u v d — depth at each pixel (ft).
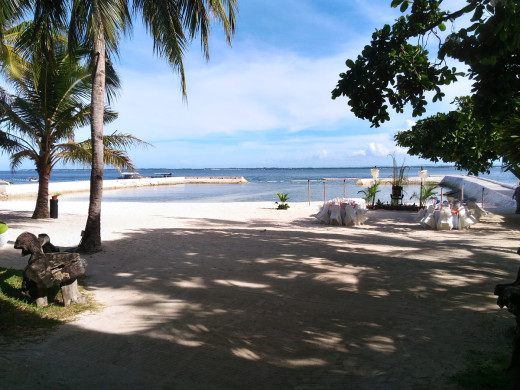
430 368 9.64
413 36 17.71
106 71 38.09
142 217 50.47
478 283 17.75
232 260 23.59
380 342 11.46
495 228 40.01
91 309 14.51
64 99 43.09
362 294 16.43
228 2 28.17
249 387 8.90
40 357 10.17
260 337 11.94
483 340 11.30
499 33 13.38
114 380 9.12
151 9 27.40
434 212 40.19
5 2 24.57
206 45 29.55
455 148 38.01
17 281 17.20
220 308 14.78
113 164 45.34
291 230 38.73
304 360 10.36
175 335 12.05
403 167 63.21
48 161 46.96
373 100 18.66
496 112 17.42
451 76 17.43
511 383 8.31
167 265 22.31
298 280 18.81
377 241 31.60
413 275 19.38
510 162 19.11
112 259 24.04
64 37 39.37
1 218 46.39
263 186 189.78
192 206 67.77
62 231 36.81
